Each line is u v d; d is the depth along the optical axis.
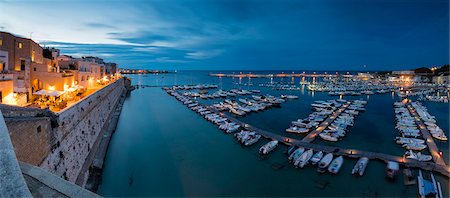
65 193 7.05
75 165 23.88
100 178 28.95
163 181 28.88
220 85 165.12
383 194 26.33
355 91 117.12
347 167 31.92
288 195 26.67
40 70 39.09
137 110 70.38
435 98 89.44
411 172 29.66
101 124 41.56
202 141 42.28
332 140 42.00
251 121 57.16
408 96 100.81
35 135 15.55
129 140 42.19
